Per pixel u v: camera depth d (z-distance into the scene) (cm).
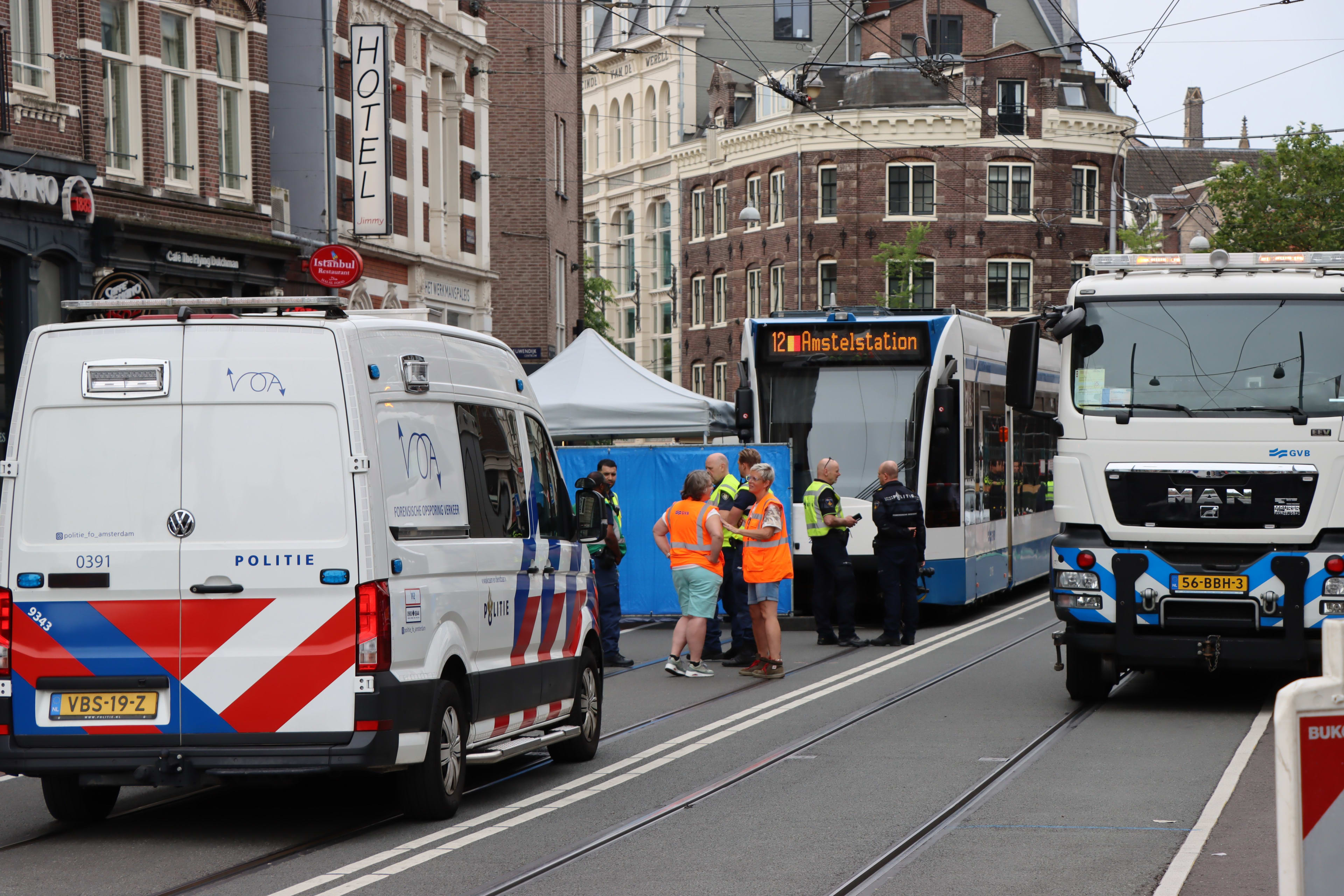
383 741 1143
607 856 1100
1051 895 984
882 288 8800
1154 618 1747
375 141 4041
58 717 1157
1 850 1156
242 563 1146
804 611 3039
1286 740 634
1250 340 1766
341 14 4075
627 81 10738
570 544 1511
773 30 10206
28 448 1177
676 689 2034
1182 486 1745
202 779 1148
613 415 3056
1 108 2794
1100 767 1439
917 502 2516
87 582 1156
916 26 8975
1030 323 1803
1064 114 8825
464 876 1046
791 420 2786
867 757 1495
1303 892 636
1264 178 7619
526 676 1372
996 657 2330
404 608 1170
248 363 1162
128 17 3206
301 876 1051
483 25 4997
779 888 1007
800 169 8938
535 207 5903
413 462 1214
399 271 4422
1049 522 3631
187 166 3388
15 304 2861
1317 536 1720
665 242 10562
